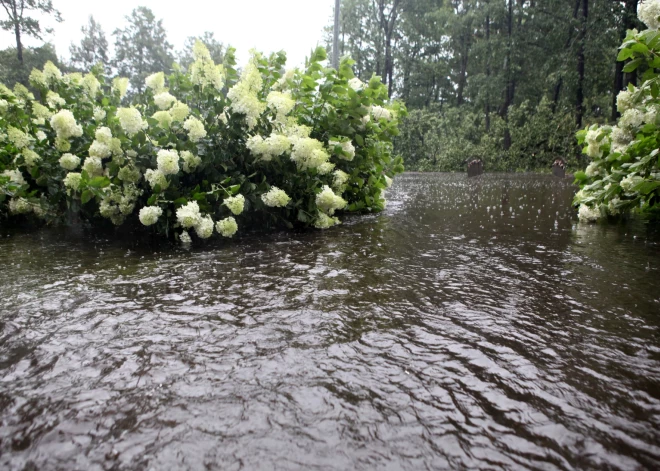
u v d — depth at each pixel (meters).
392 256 2.79
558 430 1.02
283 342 1.49
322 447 0.96
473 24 28.52
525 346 1.46
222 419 1.06
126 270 2.41
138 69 42.31
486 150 22.22
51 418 1.06
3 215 4.17
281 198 3.47
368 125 4.66
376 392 1.18
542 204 6.17
